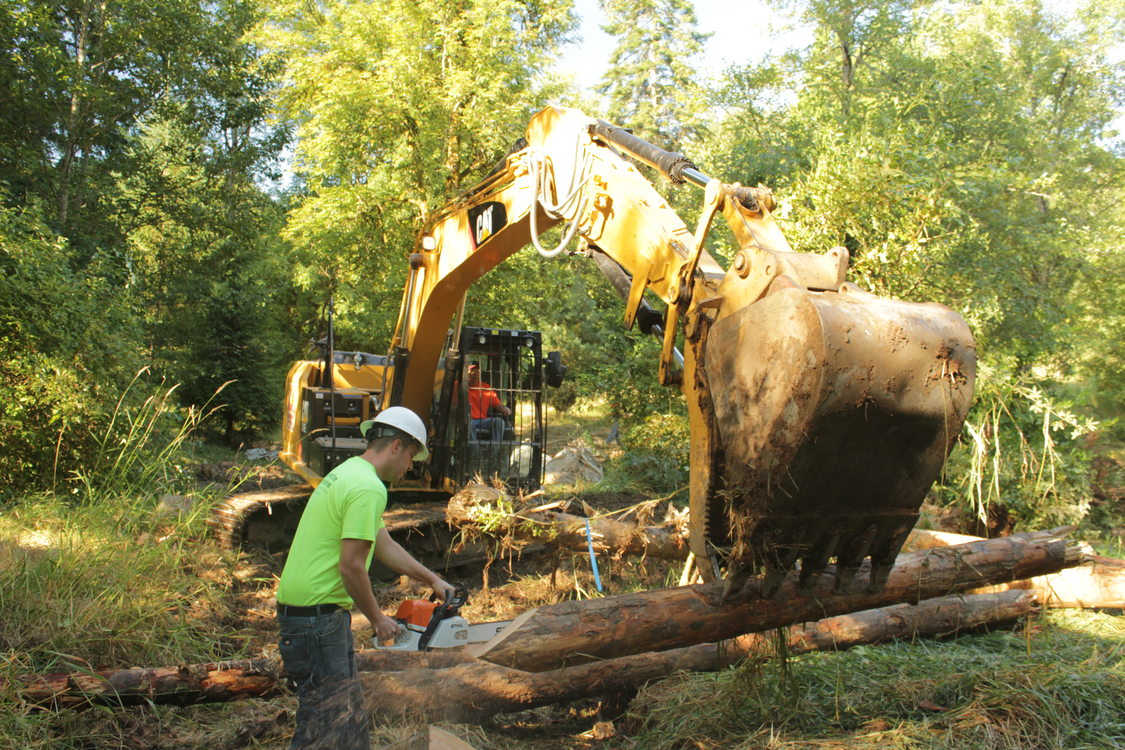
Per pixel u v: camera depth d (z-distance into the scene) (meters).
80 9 16.28
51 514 6.99
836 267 3.22
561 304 20.80
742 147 14.05
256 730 4.09
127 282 12.92
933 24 17.45
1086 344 16.72
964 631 5.66
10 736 3.67
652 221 4.39
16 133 15.07
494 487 7.03
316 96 16.89
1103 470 11.16
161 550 6.20
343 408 9.29
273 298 22.81
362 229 16.94
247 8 18.88
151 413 9.35
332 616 3.41
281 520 8.31
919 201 8.72
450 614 3.62
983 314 9.48
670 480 11.02
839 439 2.99
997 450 7.02
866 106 11.75
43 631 4.73
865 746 3.75
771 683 4.40
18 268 8.75
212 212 19.03
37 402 8.38
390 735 3.93
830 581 4.04
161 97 18.08
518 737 4.37
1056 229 12.96
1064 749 3.81
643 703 4.46
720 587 3.75
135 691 3.97
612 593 6.88
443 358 8.88
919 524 8.38
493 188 6.54
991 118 13.14
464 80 15.66
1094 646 5.21
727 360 3.31
